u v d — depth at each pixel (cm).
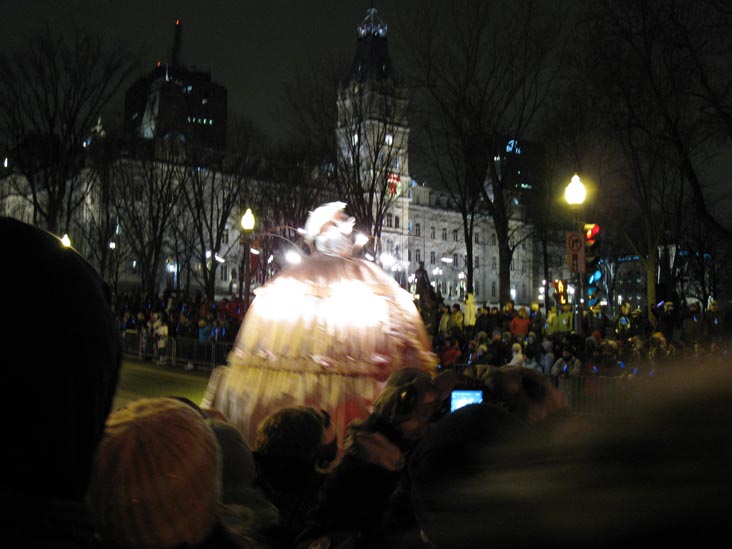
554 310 2298
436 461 185
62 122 3703
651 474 142
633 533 138
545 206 4262
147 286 4656
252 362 730
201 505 192
